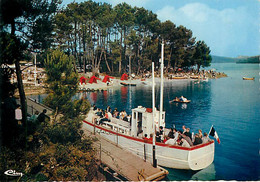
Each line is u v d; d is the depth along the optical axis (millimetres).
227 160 14352
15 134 10047
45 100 13688
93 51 67750
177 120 25344
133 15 65938
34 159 9703
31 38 12320
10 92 11031
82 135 14211
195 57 82312
